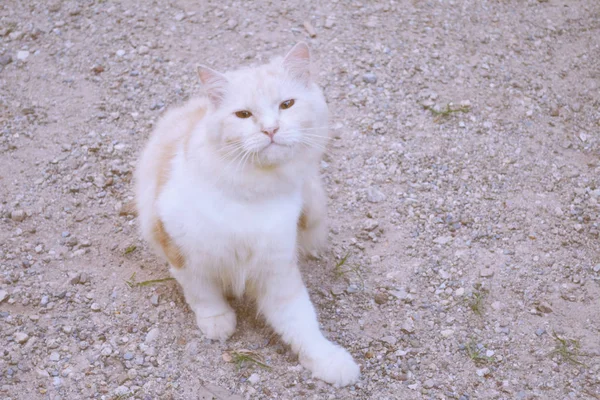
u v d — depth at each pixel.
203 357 1.11
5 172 1.33
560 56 1.57
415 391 1.08
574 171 1.37
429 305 1.18
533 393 1.09
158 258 1.23
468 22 1.62
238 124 1.02
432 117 1.44
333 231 1.28
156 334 1.13
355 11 1.62
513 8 1.66
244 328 1.15
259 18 1.59
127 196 1.31
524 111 1.46
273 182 1.05
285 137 1.02
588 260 1.24
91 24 1.57
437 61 1.54
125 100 1.45
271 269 1.09
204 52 1.52
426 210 1.30
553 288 1.20
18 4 1.60
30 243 1.23
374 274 1.22
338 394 1.08
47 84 1.47
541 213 1.30
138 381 1.08
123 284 1.19
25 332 1.12
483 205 1.31
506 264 1.23
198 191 1.05
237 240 1.07
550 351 1.13
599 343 1.14
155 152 1.17
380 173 1.36
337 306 1.18
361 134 1.41
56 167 1.34
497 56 1.56
